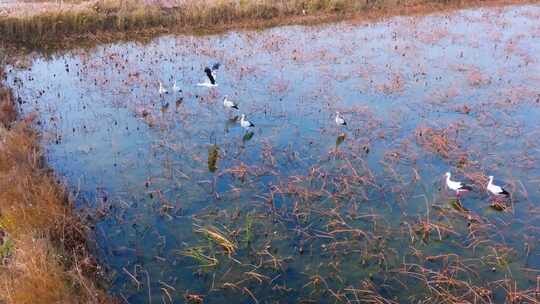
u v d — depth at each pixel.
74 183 13.83
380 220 12.38
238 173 14.20
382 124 17.62
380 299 9.84
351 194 13.27
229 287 10.21
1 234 10.93
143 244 11.46
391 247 11.46
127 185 13.79
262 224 12.12
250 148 15.96
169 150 15.86
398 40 27.84
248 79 21.98
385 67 23.47
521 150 15.85
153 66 23.64
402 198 13.22
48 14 27.95
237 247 11.34
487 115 18.27
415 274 10.54
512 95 20.09
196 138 16.66
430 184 13.97
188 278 10.49
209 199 13.16
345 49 26.14
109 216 12.37
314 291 10.17
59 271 9.59
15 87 20.81
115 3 30.64
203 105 19.31
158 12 30.53
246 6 32.16
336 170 14.47
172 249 11.31
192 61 24.44
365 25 31.12
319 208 12.76
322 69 23.17
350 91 20.75
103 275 10.38
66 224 11.47
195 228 11.99
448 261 10.98
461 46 26.70
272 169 14.55
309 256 11.16
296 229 11.86
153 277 10.49
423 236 11.79
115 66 23.58
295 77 22.25
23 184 12.17
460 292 10.11
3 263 9.73
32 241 10.11
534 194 13.52
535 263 11.01
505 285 10.29
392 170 14.36
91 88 21.03
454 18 32.62
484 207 13.00
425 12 34.34
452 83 21.50
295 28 30.64
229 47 26.62
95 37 28.16
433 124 17.56
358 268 10.83
